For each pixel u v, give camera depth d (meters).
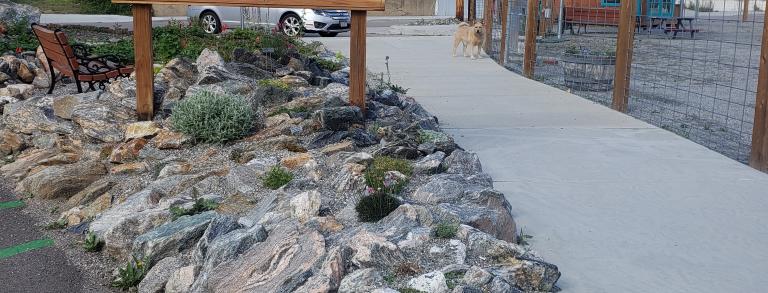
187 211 6.27
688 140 9.52
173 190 6.88
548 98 12.59
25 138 9.00
